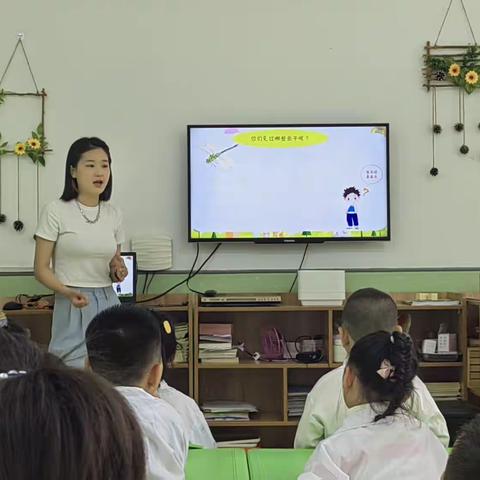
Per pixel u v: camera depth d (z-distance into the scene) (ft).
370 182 13.26
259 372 13.33
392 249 13.52
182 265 13.37
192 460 5.75
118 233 10.37
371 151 13.26
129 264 12.55
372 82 13.56
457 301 12.87
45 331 13.07
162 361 5.89
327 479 4.91
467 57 13.50
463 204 13.47
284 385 12.35
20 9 13.33
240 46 13.53
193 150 13.23
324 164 13.30
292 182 13.29
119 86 13.41
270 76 13.52
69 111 13.35
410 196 13.56
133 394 4.99
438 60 13.48
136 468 2.08
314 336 13.34
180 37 13.48
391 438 5.06
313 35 13.56
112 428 2.00
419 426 5.22
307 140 13.26
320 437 6.80
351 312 7.53
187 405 7.46
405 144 13.55
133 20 13.44
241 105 13.50
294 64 13.53
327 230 13.26
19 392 1.97
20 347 3.17
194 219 13.19
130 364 5.35
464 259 13.51
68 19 13.39
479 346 12.46
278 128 13.28
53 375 2.06
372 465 4.99
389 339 5.35
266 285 13.37
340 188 13.28
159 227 13.39
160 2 13.47
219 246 13.39
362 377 5.27
